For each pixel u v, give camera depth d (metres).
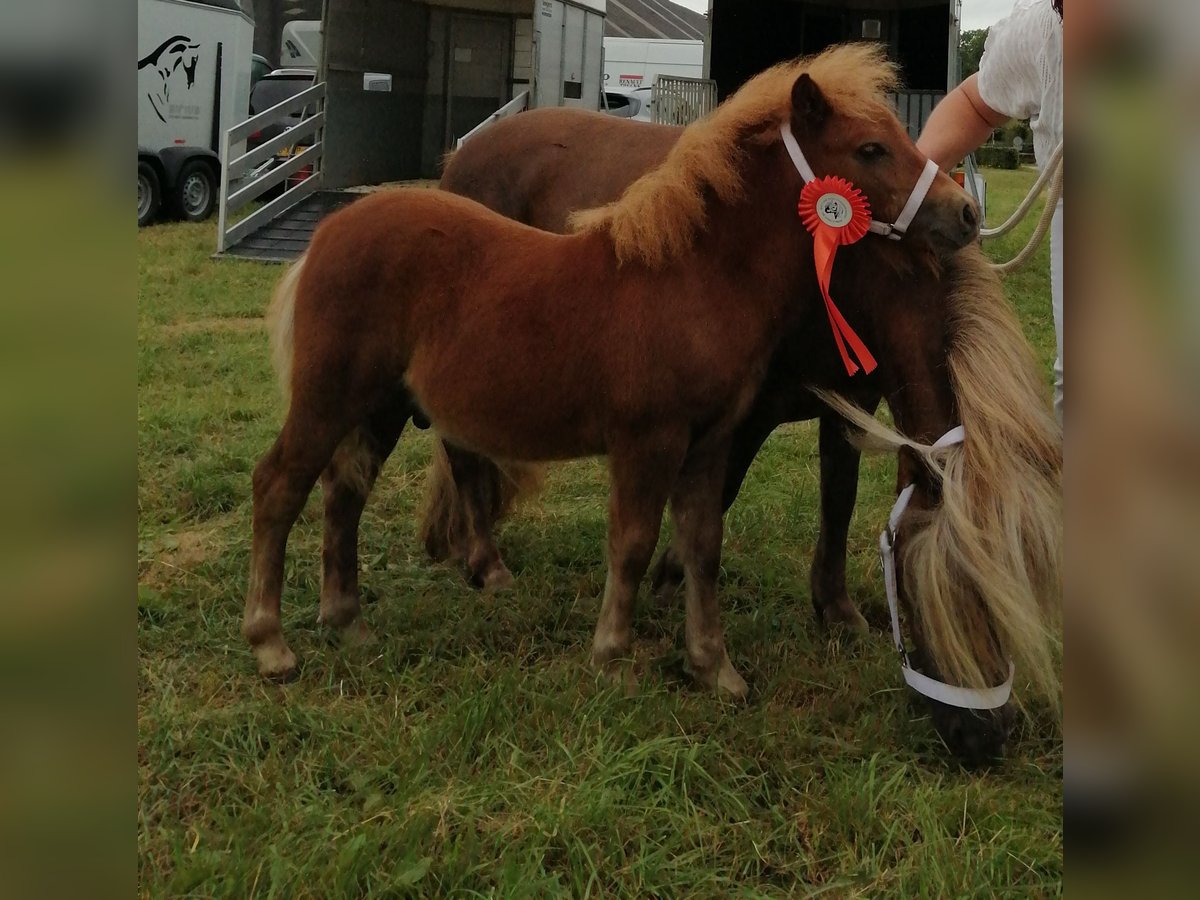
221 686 2.92
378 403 3.01
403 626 3.34
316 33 17.08
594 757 2.46
